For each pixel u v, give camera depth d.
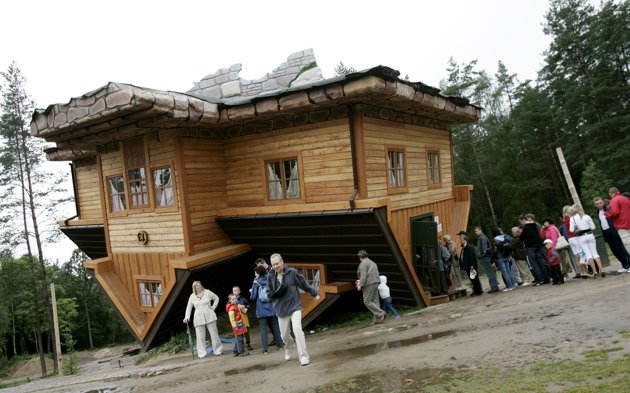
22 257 40.00
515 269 12.42
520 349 5.11
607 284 8.32
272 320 8.70
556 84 32.00
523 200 32.28
